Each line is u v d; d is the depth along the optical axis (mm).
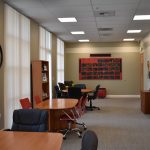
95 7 5961
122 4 5672
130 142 4895
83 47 13422
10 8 5777
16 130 3123
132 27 8805
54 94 10367
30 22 7309
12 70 5855
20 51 6391
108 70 13289
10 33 5770
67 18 7234
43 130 3045
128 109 9055
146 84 11023
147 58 10711
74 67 13430
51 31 9648
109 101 11430
